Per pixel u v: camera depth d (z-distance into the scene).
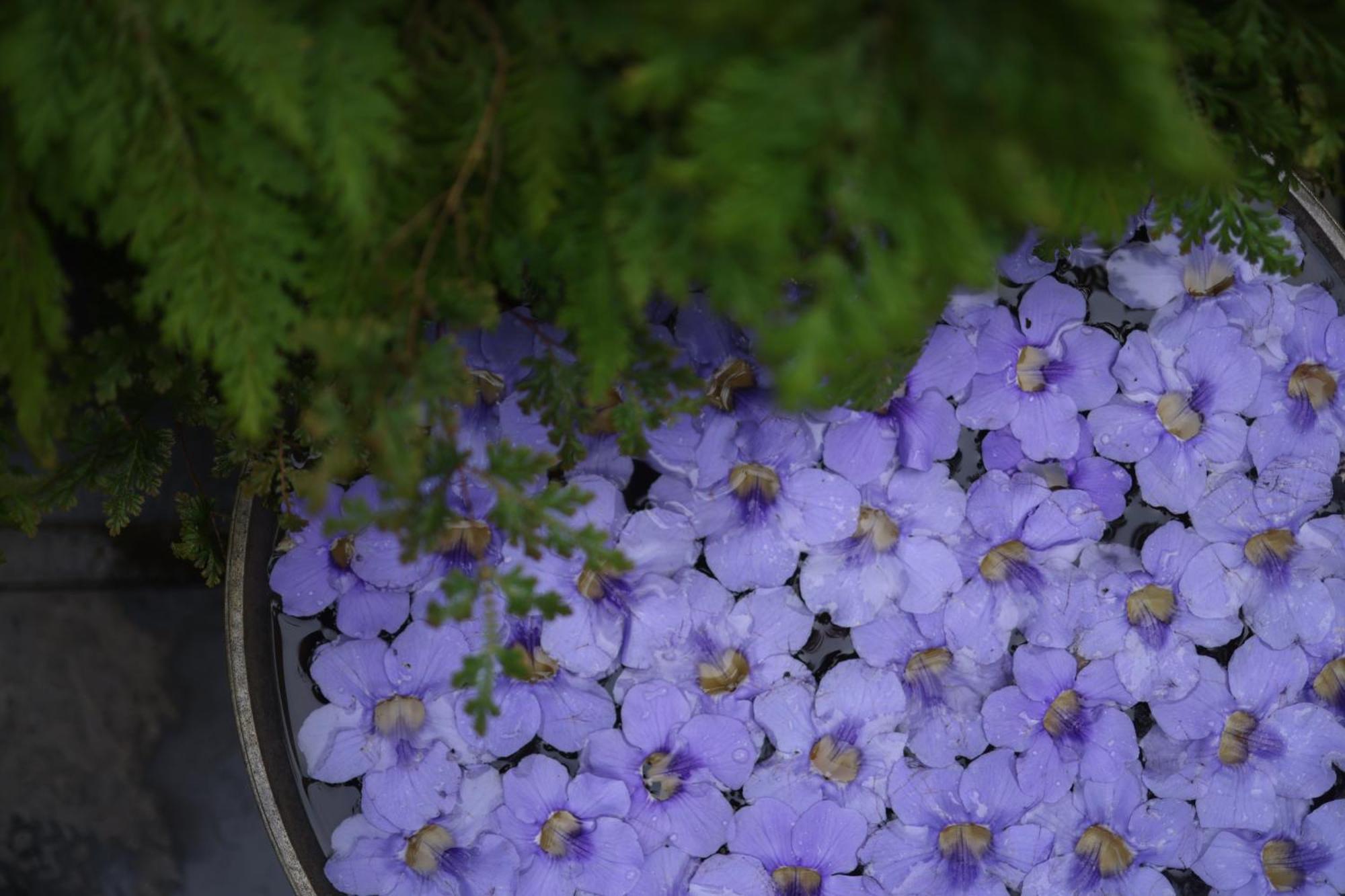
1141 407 1.35
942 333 1.34
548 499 1.24
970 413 1.35
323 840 1.40
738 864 1.35
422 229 1.25
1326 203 1.53
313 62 1.21
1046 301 1.35
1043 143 1.15
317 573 1.36
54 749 1.67
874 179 1.16
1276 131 1.28
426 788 1.35
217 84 1.21
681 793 1.35
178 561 1.68
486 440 1.34
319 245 1.24
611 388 1.33
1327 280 1.41
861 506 1.34
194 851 1.68
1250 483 1.36
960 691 1.35
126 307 1.33
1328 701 1.37
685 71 1.17
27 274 1.23
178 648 1.68
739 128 1.15
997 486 1.35
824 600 1.34
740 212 1.15
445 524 1.25
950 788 1.35
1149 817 1.37
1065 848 1.37
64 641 1.67
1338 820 1.38
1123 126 1.13
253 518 1.38
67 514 1.67
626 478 1.35
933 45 1.13
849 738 1.35
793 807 1.35
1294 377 1.37
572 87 1.22
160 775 1.68
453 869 1.37
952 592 1.34
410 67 1.22
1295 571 1.36
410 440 1.24
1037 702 1.35
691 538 1.34
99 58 1.21
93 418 1.38
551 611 1.24
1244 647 1.36
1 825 1.67
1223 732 1.37
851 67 1.14
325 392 1.22
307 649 1.39
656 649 1.34
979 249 1.16
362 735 1.36
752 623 1.34
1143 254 1.36
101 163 1.21
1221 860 1.38
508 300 1.35
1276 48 1.26
